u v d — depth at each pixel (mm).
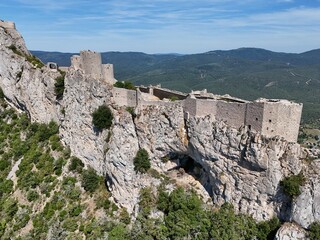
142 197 73562
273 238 59031
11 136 105875
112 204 77188
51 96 98812
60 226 74000
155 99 81438
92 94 83875
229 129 62969
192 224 64812
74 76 87875
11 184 90562
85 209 77062
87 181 81312
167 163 77188
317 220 55625
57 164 88875
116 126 76688
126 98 79000
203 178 73750
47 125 101750
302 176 56906
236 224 62062
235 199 65000
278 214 60562
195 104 67562
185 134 71250
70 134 91500
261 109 57625
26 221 79188
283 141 58156
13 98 113562
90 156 86000
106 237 68750
